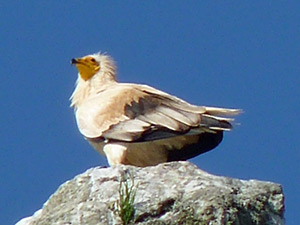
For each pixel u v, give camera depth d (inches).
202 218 547.8
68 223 550.3
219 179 583.5
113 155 687.1
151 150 696.4
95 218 549.6
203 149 709.3
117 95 719.1
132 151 693.3
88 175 592.1
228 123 687.7
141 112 700.0
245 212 561.6
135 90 722.8
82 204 562.6
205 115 687.7
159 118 690.8
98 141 700.7
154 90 722.8
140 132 686.5
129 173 587.2
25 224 578.9
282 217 578.6
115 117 703.1
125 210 549.6
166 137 684.1
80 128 711.1
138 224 547.8
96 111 713.0
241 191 574.6
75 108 765.3
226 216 548.4
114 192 571.2
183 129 679.7
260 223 564.1
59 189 593.3
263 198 573.3
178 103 703.1
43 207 590.6
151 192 563.8
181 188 566.6
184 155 709.3
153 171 589.3
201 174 589.9
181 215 550.0
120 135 692.1
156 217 550.9
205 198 554.9
